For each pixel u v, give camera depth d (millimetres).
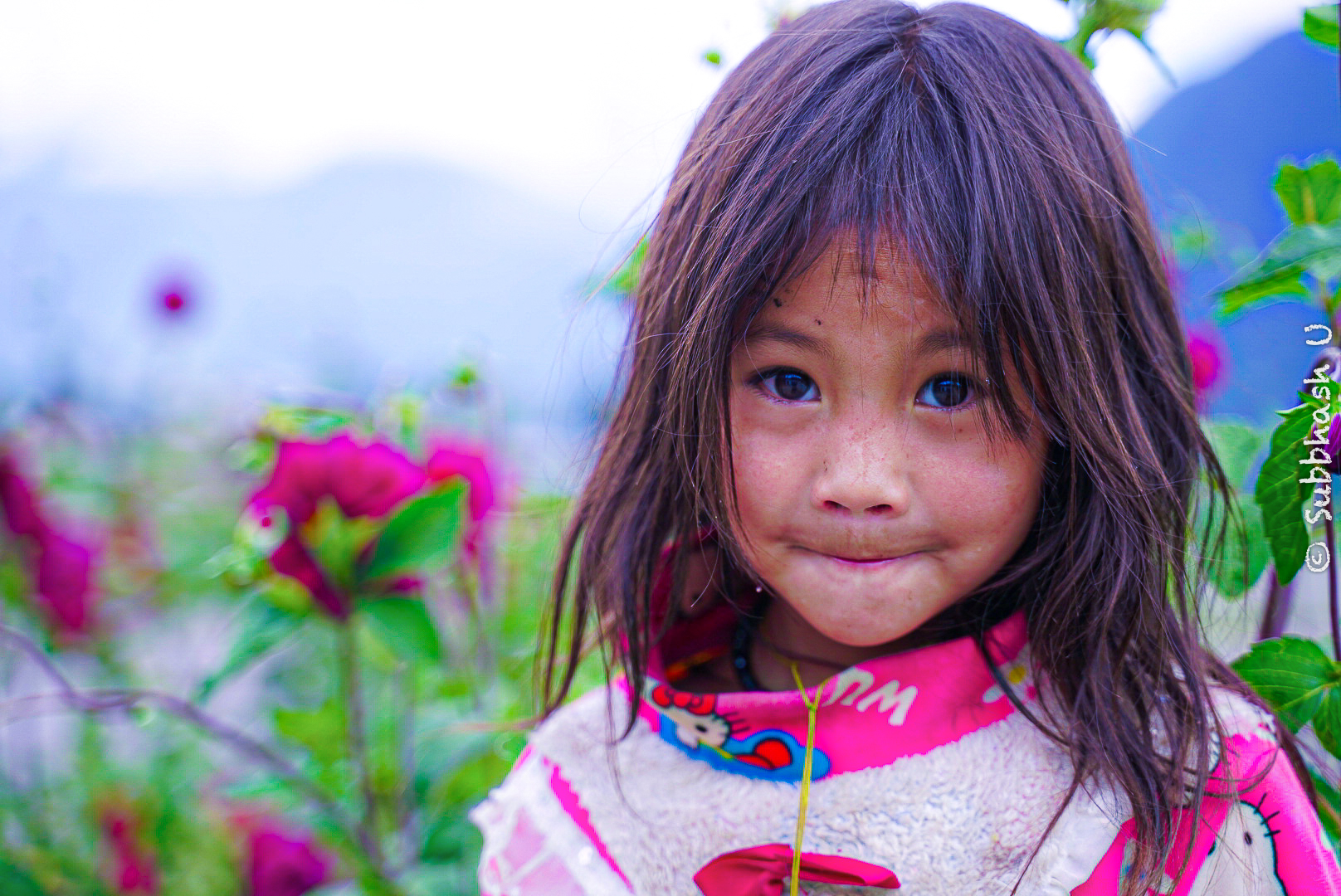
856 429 495
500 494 1000
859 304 478
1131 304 562
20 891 1116
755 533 532
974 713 556
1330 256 565
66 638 1262
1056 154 518
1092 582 533
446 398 992
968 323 477
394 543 792
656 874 594
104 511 1425
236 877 1092
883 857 542
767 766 570
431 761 956
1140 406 576
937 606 532
